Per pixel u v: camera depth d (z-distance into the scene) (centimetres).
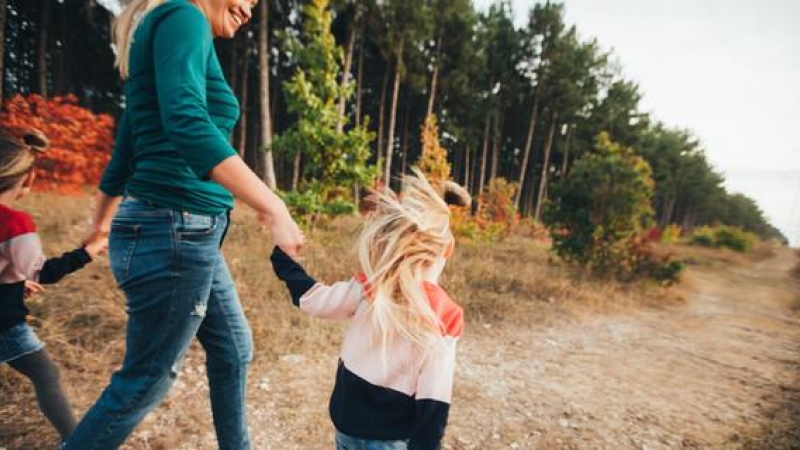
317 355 334
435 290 146
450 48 2517
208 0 131
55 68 1825
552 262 980
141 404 131
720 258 2273
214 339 164
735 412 331
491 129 3070
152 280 124
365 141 654
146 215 123
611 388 359
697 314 721
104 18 1670
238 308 169
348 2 1811
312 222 695
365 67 2716
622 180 888
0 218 162
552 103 2980
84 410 228
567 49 2795
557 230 998
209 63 127
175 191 123
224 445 176
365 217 161
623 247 892
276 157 674
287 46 645
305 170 683
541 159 3916
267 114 1194
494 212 1473
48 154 838
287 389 281
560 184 936
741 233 3016
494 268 760
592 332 521
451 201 188
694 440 283
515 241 1463
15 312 166
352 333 148
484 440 258
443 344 135
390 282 140
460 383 335
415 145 3266
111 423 127
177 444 213
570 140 3334
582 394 340
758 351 516
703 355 481
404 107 3056
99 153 953
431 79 2536
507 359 400
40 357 175
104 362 279
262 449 221
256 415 250
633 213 885
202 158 100
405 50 2162
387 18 1994
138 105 122
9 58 1786
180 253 125
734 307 846
